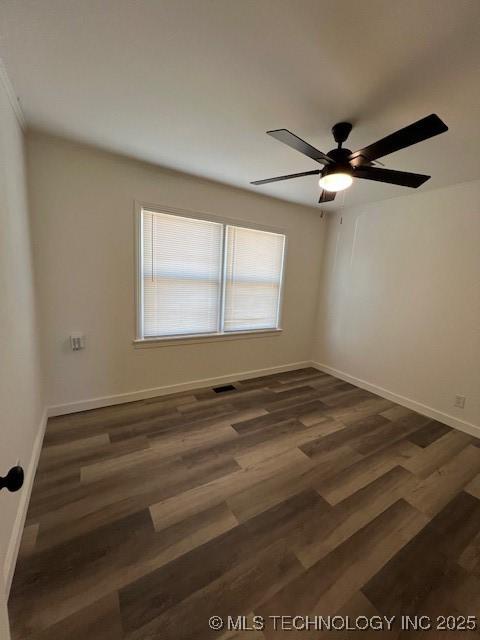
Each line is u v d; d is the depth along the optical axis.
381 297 3.32
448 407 2.74
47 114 1.78
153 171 2.59
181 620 1.07
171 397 3.03
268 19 1.06
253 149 2.17
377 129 1.77
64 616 1.06
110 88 1.51
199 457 2.05
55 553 1.29
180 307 3.04
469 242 2.57
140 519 1.50
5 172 1.41
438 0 0.94
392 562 1.33
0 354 1.18
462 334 2.63
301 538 1.44
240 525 1.50
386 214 3.23
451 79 1.31
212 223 3.07
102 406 2.72
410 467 2.05
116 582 1.19
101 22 1.10
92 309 2.53
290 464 2.03
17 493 1.40
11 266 1.46
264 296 3.68
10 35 1.16
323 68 1.29
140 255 2.68
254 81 1.41
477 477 1.96
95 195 2.38
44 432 2.24
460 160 2.13
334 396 3.28
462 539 1.48
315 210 3.86
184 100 1.59
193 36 1.15
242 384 3.52
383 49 1.16
